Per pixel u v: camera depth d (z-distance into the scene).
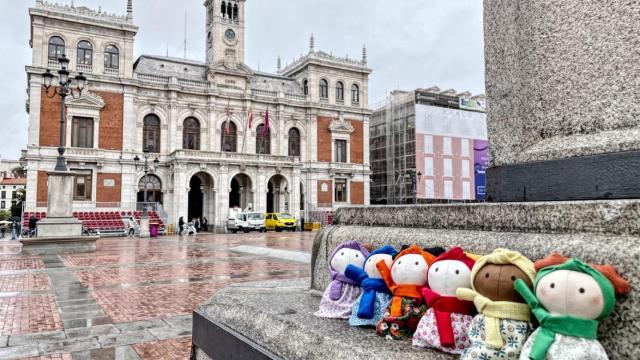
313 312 3.03
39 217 32.97
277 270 11.42
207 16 46.06
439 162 51.47
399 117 53.03
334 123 47.97
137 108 38.53
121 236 32.56
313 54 47.81
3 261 13.71
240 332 3.09
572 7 2.63
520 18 3.00
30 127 33.91
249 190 41.69
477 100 56.41
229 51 43.38
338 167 47.84
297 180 42.69
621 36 2.38
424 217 2.95
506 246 2.19
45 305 7.16
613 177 2.19
